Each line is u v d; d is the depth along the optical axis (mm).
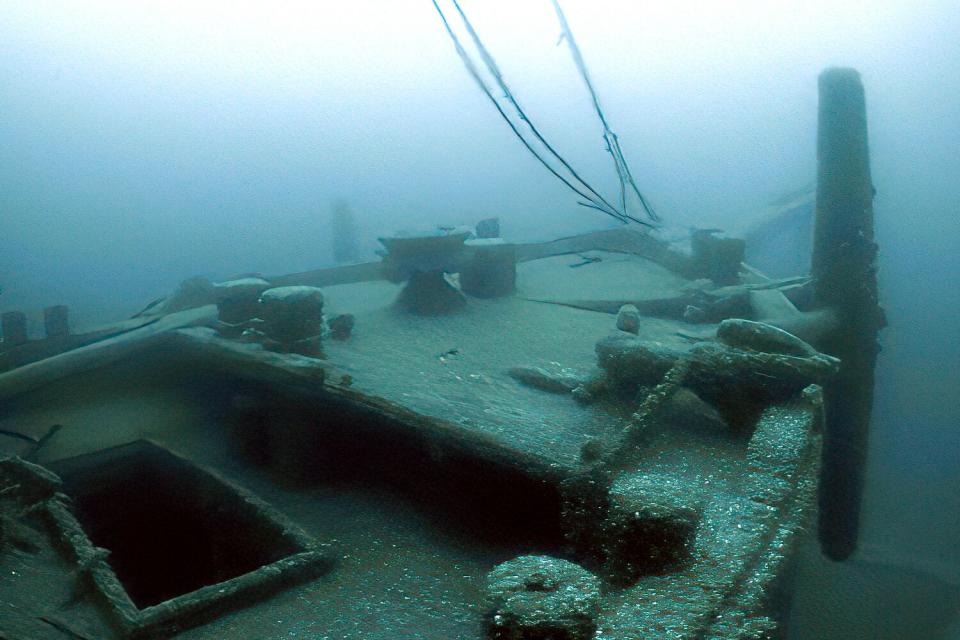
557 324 8211
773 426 4590
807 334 7953
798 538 3520
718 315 8641
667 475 4203
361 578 4012
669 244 11719
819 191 8828
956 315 16500
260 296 7289
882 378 16828
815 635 9406
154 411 6918
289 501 5156
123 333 7828
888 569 11438
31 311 13359
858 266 8562
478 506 4664
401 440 5176
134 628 3354
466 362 6648
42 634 3359
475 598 3773
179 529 6074
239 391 6453
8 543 4059
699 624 2828
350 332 7699
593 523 4016
